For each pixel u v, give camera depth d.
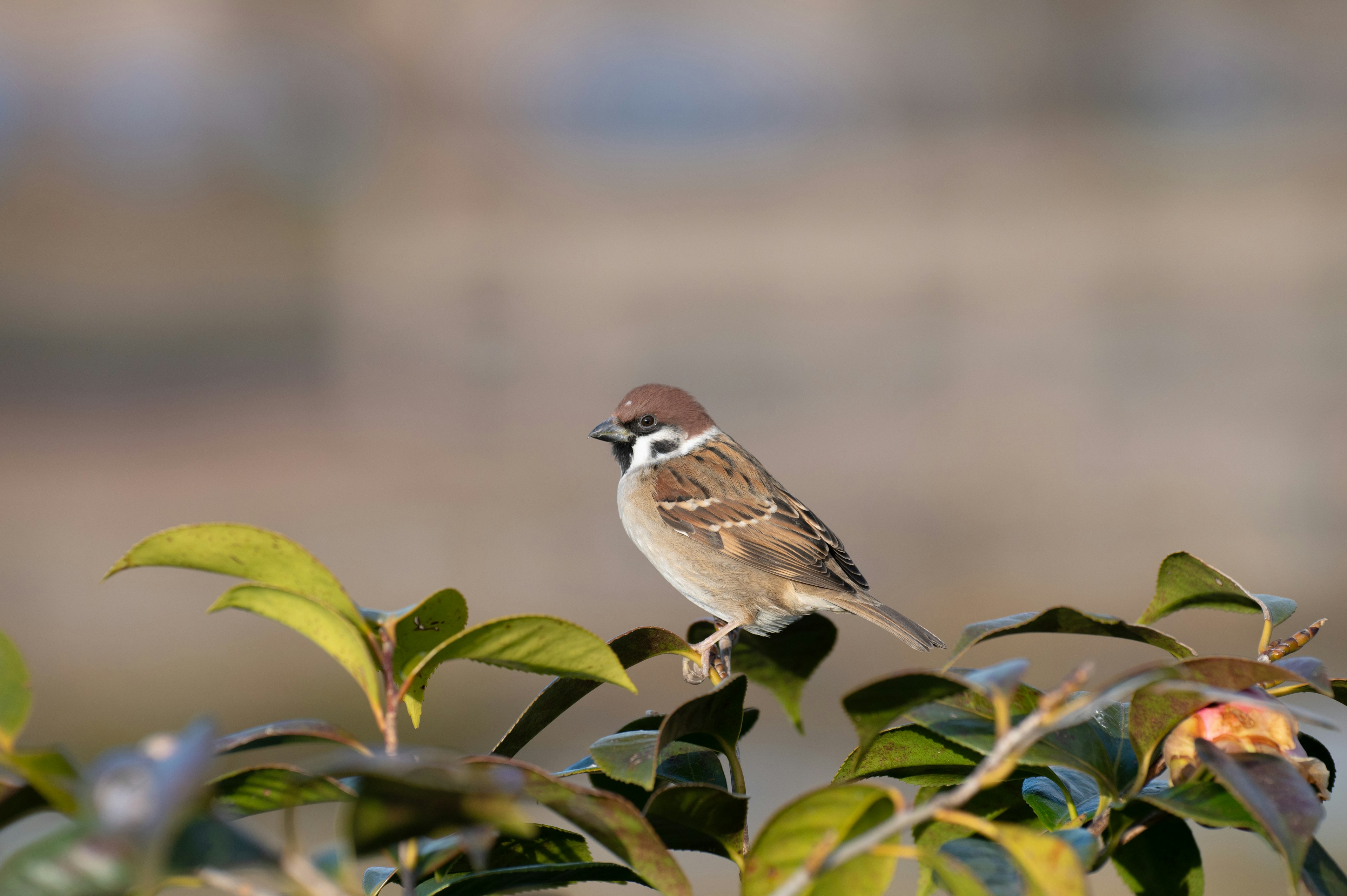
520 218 24.30
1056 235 21.39
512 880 2.35
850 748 10.13
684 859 8.27
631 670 12.83
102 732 10.71
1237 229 20.44
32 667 12.28
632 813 1.94
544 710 2.40
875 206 22.73
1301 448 16.47
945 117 26.45
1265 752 2.06
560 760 10.30
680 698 11.99
